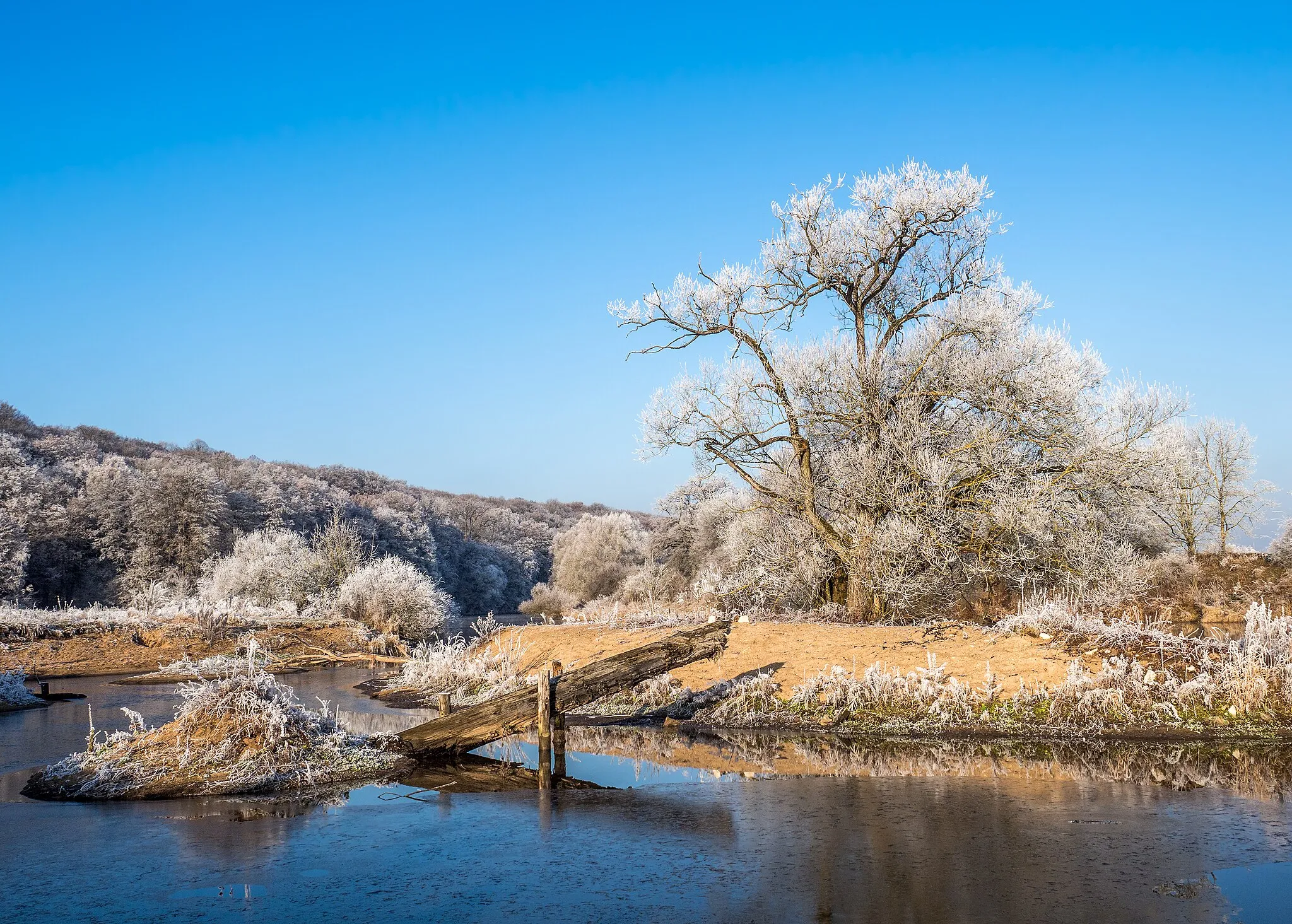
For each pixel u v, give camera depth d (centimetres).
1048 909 627
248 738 1132
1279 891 659
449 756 1279
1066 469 2109
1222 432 4297
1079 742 1286
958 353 2284
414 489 13725
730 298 2328
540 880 714
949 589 2212
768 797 984
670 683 1703
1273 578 3531
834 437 2417
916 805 929
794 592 2442
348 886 704
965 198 2181
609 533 6475
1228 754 1195
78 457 7888
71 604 4478
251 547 5000
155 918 638
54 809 966
